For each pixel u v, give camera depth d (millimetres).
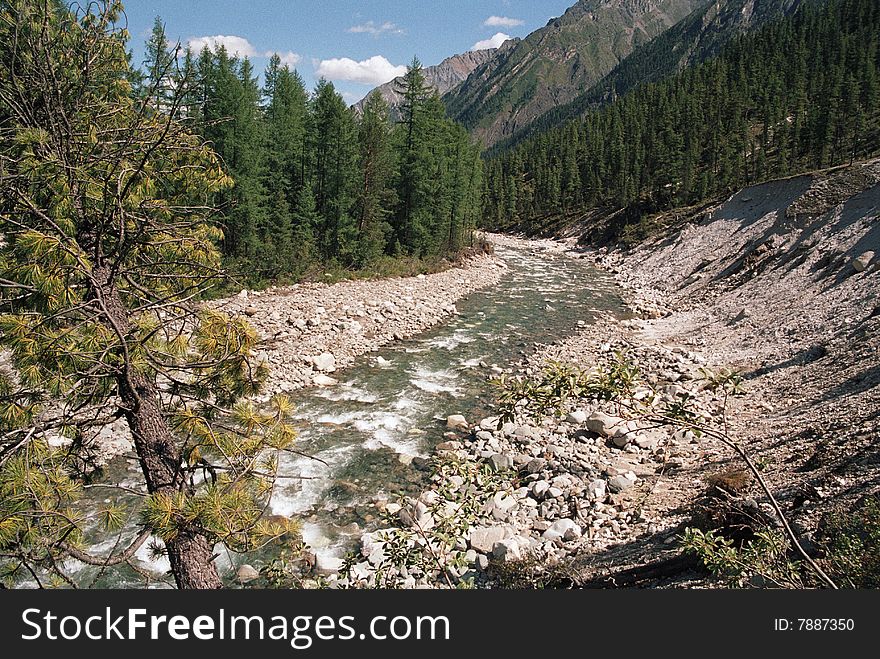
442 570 6883
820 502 9992
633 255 60156
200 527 5039
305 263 37812
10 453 4590
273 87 39531
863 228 31891
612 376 5562
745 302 32562
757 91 103000
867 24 125125
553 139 138125
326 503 13836
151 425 5523
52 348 4738
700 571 8797
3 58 5383
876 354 17781
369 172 43250
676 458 15297
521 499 13758
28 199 4801
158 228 5547
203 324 5691
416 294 37719
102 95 6133
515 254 68125
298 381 21812
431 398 20891
